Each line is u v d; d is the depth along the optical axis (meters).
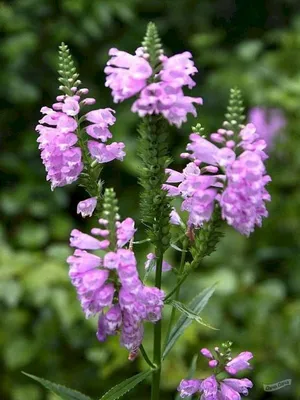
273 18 1.96
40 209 1.44
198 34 1.80
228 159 0.51
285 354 1.15
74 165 0.57
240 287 1.27
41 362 1.22
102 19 1.56
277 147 1.45
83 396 0.61
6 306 1.24
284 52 1.54
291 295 1.38
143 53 0.52
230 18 1.97
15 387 1.20
